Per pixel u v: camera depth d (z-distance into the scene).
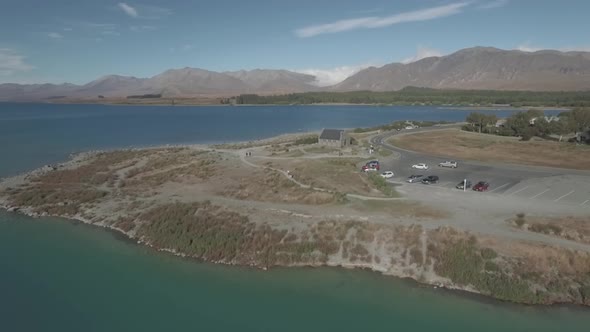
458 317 37.66
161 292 42.59
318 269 46.44
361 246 48.34
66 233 58.06
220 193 69.50
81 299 41.22
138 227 58.22
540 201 61.28
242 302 40.62
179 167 87.69
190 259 49.81
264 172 79.31
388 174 79.31
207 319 37.88
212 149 116.19
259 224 54.38
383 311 38.69
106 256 50.72
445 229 48.75
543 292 39.84
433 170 86.38
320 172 77.75
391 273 44.88
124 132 185.88
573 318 37.25
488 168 87.69
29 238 56.31
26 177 85.56
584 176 77.56
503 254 44.03
